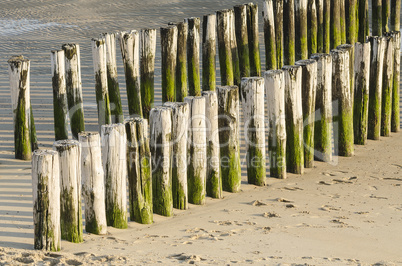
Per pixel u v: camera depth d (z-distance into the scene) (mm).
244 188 11000
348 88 12562
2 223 8781
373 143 13750
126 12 25859
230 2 26750
